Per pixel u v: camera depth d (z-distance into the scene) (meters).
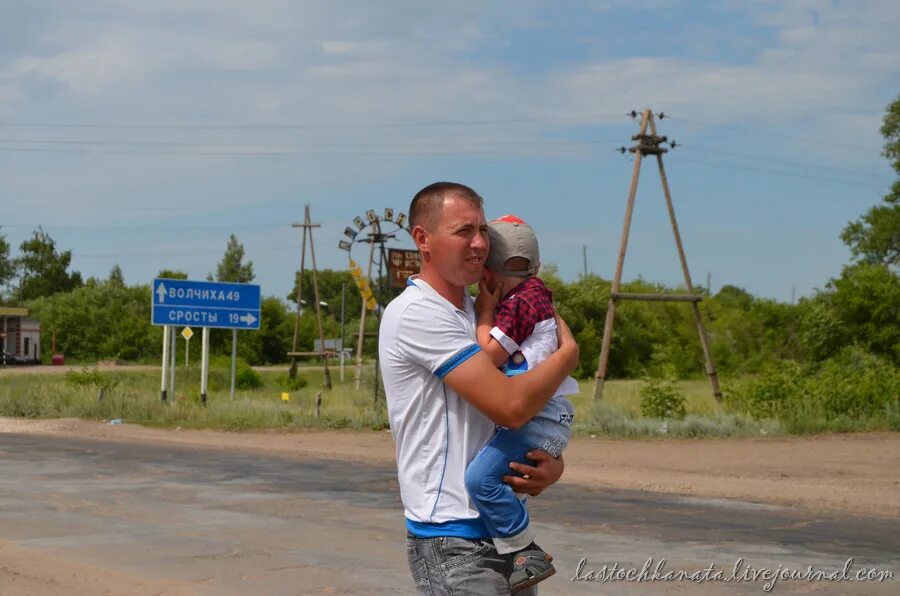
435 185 3.92
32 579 8.66
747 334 68.56
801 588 8.31
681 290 74.00
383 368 3.93
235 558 9.49
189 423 28.69
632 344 68.75
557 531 10.98
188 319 35.28
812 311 45.84
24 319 88.75
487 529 3.84
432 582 3.83
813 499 13.55
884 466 17.47
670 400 26.92
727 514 12.23
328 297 149.00
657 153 34.53
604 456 19.33
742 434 23.22
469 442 3.83
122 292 104.25
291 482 15.67
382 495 14.11
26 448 21.47
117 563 9.27
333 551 9.84
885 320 43.75
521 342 3.89
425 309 3.78
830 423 23.81
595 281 73.56
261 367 86.75
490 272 4.02
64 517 12.01
